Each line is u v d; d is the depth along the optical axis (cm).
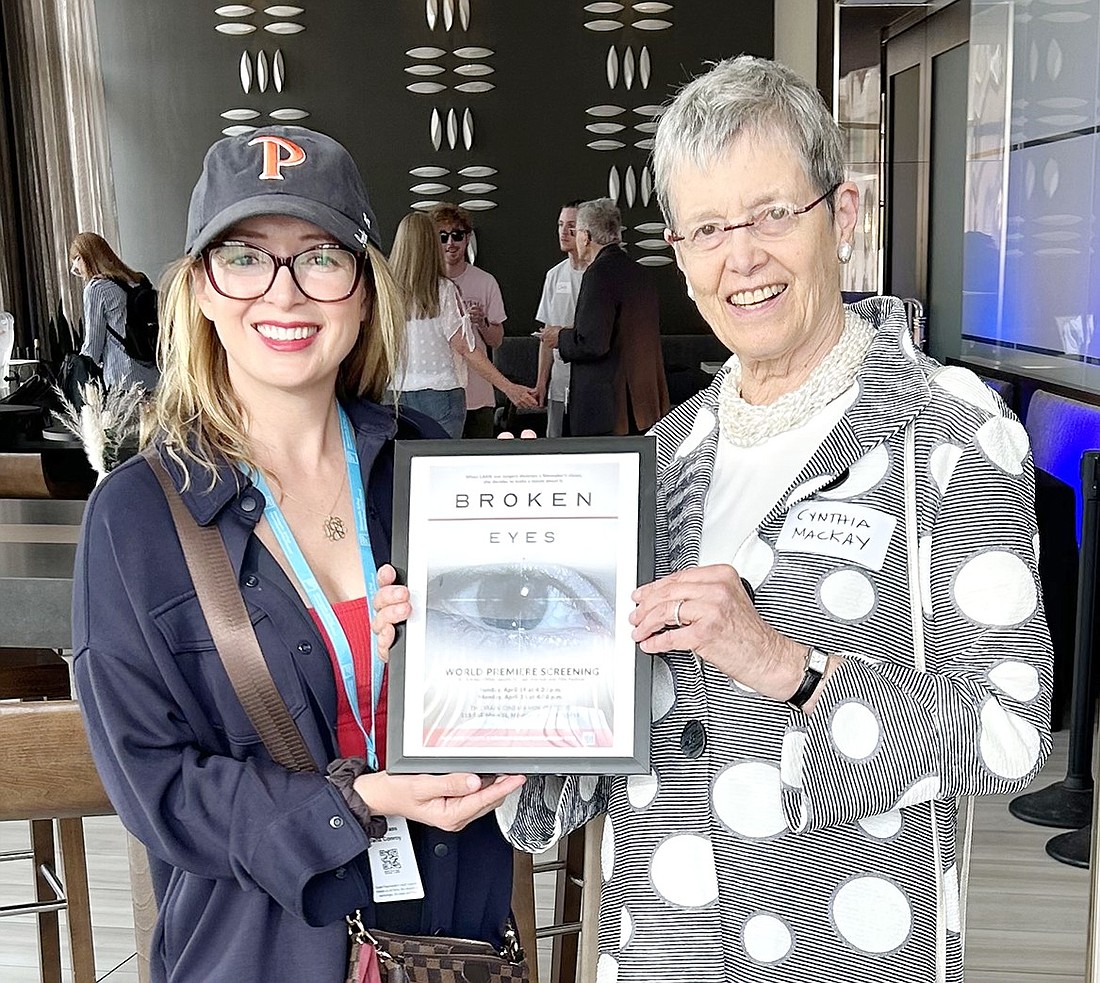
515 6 806
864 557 128
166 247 854
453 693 126
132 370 523
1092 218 402
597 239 603
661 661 136
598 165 817
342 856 124
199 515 130
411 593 128
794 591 129
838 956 125
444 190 823
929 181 550
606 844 140
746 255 130
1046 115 436
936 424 128
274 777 126
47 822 247
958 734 119
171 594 129
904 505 128
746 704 130
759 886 128
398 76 817
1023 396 465
